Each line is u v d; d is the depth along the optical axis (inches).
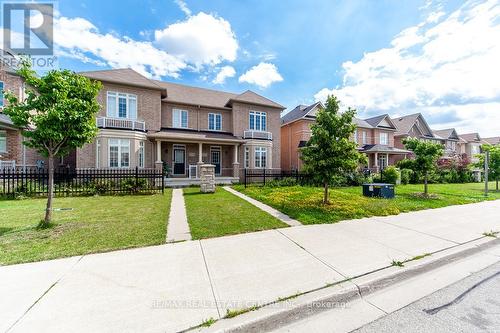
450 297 119.6
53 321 89.2
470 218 280.4
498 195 513.0
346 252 167.8
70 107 204.4
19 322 88.1
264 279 126.5
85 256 151.4
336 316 103.9
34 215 254.1
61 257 148.9
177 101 737.0
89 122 224.8
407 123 1336.1
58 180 451.8
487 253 181.9
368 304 113.7
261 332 94.7
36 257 147.5
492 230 230.7
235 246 174.7
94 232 198.5
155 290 113.0
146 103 666.2
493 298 118.6
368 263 150.3
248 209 300.8
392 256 162.6
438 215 294.2
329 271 137.9
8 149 553.9
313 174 339.6
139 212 276.7
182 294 110.3
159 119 684.1
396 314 105.2
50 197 214.1
